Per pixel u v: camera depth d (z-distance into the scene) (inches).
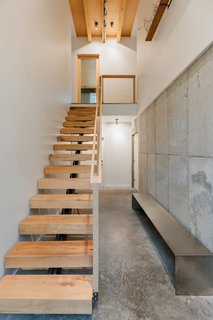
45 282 85.9
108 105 294.4
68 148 185.2
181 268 94.5
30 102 127.3
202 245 104.7
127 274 109.0
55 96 193.8
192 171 118.7
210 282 95.0
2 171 92.8
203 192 106.7
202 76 105.9
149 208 169.9
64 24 243.4
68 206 121.6
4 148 94.9
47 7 166.6
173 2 141.7
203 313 84.4
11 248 99.3
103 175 369.1
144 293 95.0
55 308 77.7
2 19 92.4
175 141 144.8
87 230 107.4
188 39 118.0
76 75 366.9
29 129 126.0
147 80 227.8
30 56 127.4
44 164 156.9
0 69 91.0
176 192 143.6
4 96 94.7
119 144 370.3
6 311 78.0
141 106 263.9
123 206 239.1
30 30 127.0
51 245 102.3
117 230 168.1
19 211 110.3
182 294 94.5
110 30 350.0
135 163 333.4
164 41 162.7
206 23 98.3
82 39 366.9
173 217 147.6
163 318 81.7
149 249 135.9
